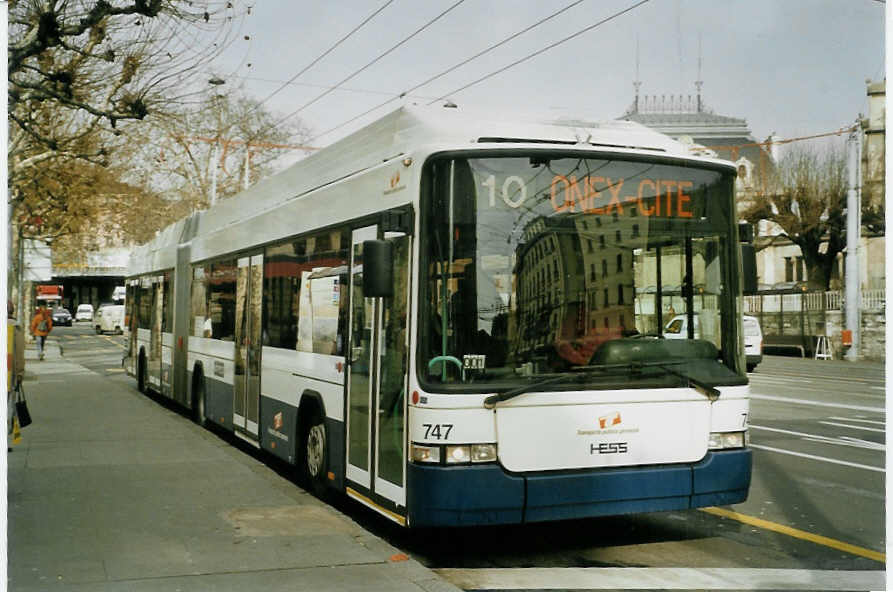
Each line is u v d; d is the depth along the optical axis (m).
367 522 8.14
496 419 6.29
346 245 7.99
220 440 12.70
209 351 12.98
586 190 6.71
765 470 10.52
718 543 7.39
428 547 7.30
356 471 7.53
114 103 14.30
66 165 28.08
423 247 6.43
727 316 7.03
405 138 7.30
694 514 8.42
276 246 10.09
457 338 6.35
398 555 6.53
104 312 62.19
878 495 9.19
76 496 8.55
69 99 13.91
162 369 16.50
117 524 7.45
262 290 10.55
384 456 6.95
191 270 14.38
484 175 6.52
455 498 6.16
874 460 11.15
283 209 9.92
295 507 8.10
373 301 7.30
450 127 6.94
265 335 10.31
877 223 41.69
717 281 7.02
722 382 6.89
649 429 6.65
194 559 6.42
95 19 12.40
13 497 8.48
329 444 8.20
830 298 38.03
